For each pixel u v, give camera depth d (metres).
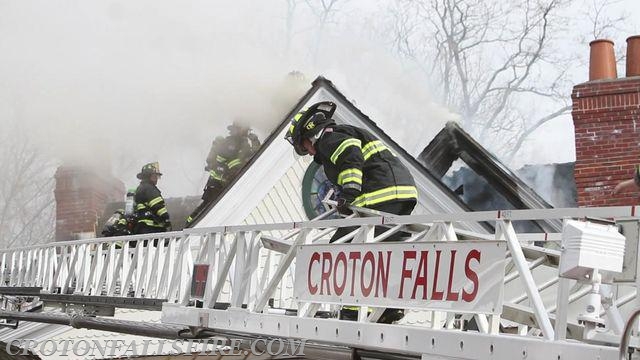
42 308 9.26
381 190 4.98
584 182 9.57
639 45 9.97
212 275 5.77
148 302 6.89
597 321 3.45
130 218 9.54
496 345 3.73
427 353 4.05
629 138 9.40
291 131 5.16
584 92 9.66
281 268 5.06
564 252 3.40
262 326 5.11
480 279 3.91
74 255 8.51
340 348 4.74
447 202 10.47
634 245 3.34
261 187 10.46
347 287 4.59
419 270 4.20
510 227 3.84
